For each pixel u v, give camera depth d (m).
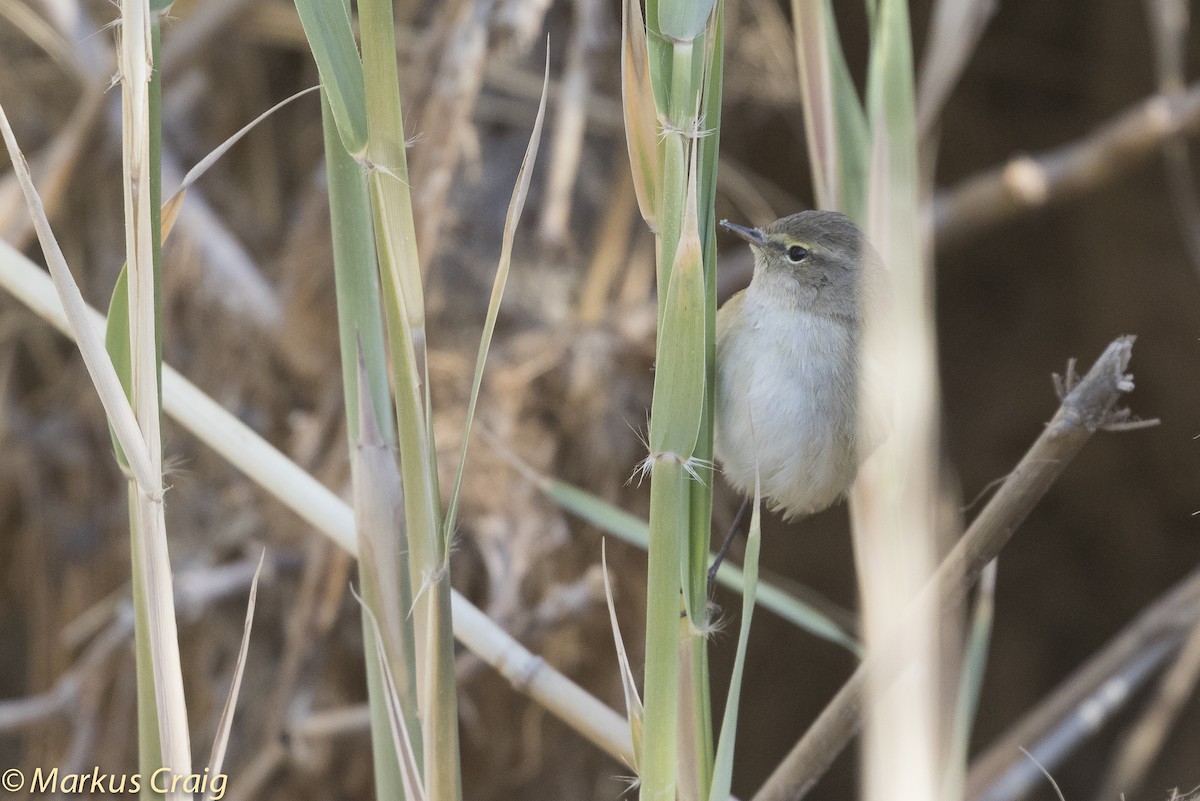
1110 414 3.86
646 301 10.58
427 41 9.09
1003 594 16.33
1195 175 14.36
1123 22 14.55
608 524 5.50
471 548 9.86
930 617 3.82
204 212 11.09
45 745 11.52
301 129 12.03
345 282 4.21
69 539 11.82
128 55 3.63
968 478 15.68
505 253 3.75
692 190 3.48
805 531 16.05
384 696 4.36
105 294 11.54
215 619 10.95
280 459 5.03
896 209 4.76
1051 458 3.86
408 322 3.88
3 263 4.97
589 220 11.16
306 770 10.56
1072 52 15.06
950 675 3.91
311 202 10.33
